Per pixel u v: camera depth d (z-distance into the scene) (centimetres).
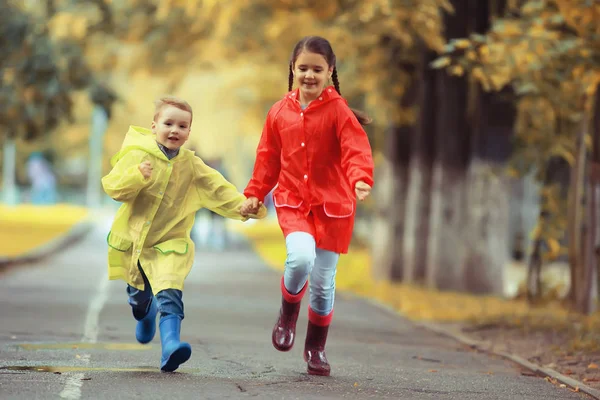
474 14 3872
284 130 1590
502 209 4031
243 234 9456
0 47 4325
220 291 3691
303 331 2431
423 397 1466
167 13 4075
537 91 3020
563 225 3597
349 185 1603
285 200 1589
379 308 3303
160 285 1545
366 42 3641
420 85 4225
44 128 4550
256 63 5269
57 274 4203
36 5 4453
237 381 1505
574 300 3191
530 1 2866
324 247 1589
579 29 2753
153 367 1628
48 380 1433
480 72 2830
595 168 3019
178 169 1591
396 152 4519
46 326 2245
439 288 4081
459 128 4100
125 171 1532
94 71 4791
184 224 1603
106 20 4584
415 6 3062
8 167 12775
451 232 4091
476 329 2600
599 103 2994
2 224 7769
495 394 1542
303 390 1452
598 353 2109
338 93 1595
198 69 5353
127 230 1577
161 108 1581
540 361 2006
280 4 3856
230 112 7075
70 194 16762
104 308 2761
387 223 4528
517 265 6284
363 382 1587
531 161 3544
